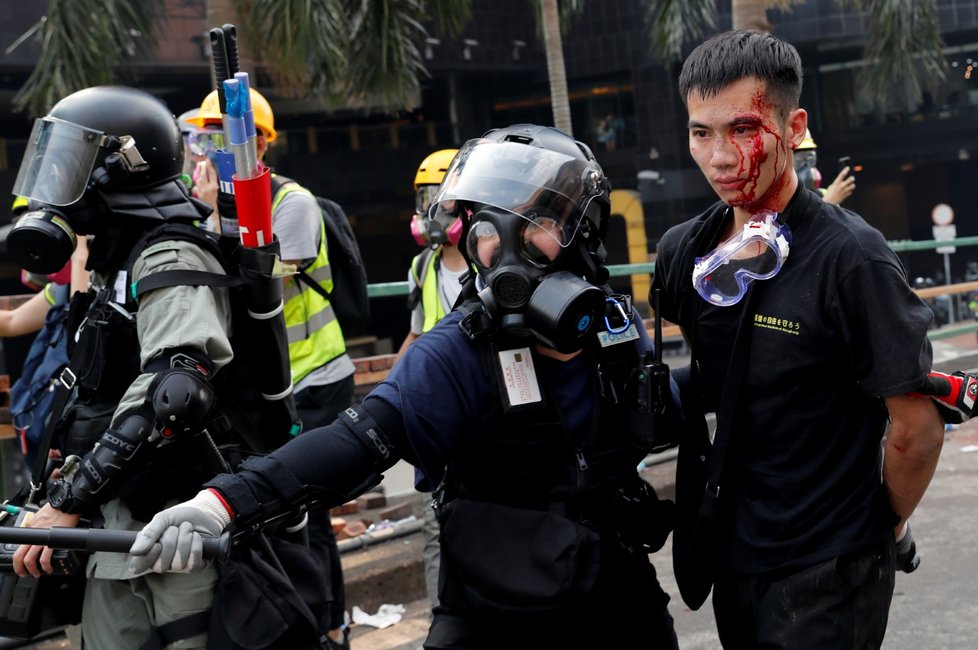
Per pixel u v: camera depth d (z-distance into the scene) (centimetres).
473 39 2950
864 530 228
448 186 232
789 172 230
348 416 217
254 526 209
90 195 278
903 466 225
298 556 300
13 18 2208
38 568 256
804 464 229
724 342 237
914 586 500
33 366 416
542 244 224
